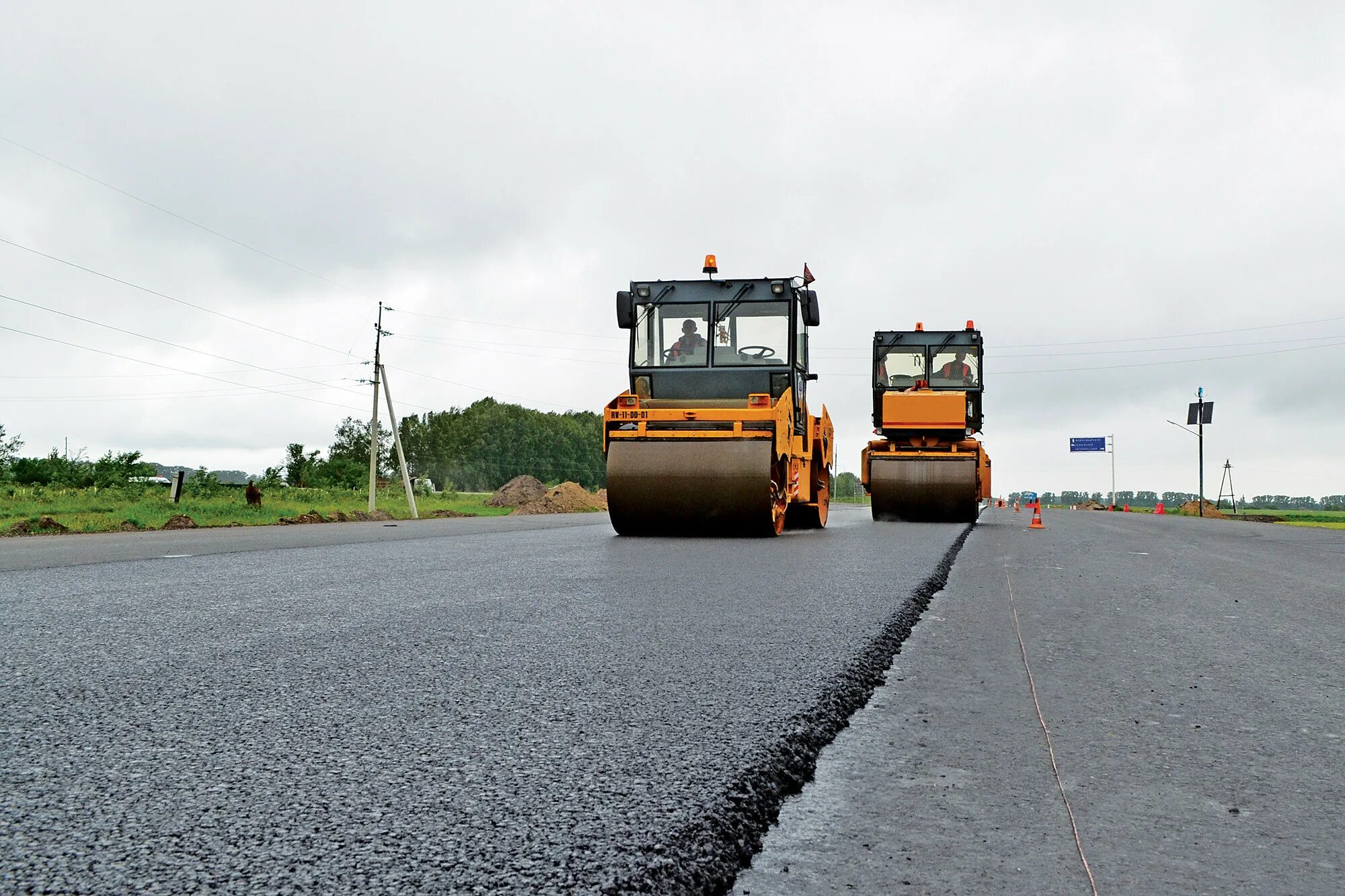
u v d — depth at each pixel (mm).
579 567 7891
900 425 18781
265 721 2678
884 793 2270
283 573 7379
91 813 1872
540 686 3176
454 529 16922
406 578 6984
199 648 3922
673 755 2352
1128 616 5586
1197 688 3568
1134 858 1876
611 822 1857
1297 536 16844
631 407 12750
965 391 20000
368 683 3219
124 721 2670
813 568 7812
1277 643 4648
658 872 1630
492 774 2166
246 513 25516
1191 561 10250
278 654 3777
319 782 2096
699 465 12227
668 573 7387
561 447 121375
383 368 35562
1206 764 2555
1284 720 3068
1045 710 3168
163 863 1620
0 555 9836
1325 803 2232
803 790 2287
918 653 4270
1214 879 1772
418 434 115500
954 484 18500
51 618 4836
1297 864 1854
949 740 2775
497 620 4773
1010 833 2000
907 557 8984
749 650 3906
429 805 1947
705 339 13328
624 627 4531
